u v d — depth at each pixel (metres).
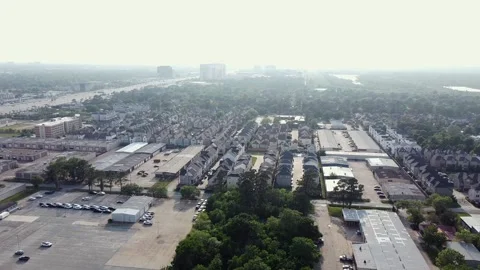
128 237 161.25
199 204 196.12
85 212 186.12
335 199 198.62
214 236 149.38
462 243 150.25
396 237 154.50
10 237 159.00
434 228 155.00
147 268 138.00
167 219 179.62
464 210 194.00
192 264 133.50
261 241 143.62
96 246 153.00
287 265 127.56
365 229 161.50
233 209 170.75
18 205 192.62
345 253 149.62
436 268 139.00
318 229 164.62
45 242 153.38
